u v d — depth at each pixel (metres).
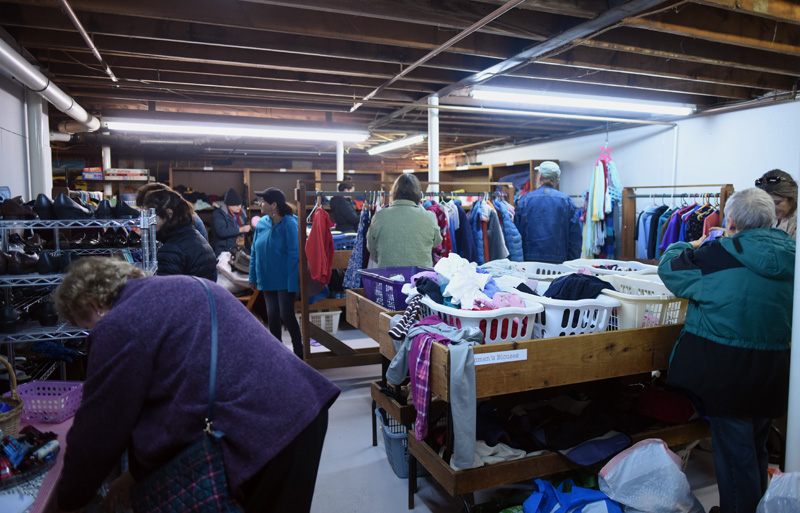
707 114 5.73
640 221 5.76
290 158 10.49
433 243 3.34
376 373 4.08
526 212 4.12
